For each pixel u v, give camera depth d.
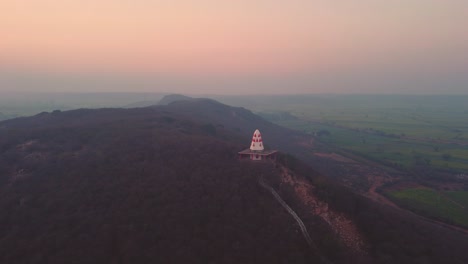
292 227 41.66
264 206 43.78
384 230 44.94
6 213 41.34
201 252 36.62
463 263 43.06
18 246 36.03
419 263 40.31
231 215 41.72
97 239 36.59
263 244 38.66
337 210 46.44
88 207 41.84
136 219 39.47
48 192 45.41
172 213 40.53
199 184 46.47
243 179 48.19
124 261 34.50
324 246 39.91
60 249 35.62
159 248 36.38
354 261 39.09
